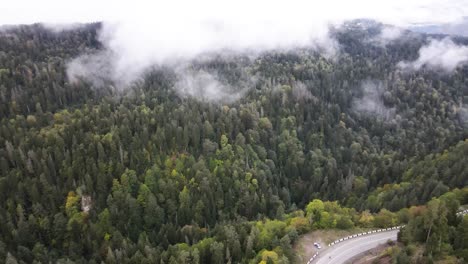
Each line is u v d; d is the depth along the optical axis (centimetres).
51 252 12475
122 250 11381
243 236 10819
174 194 14425
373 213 12456
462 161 14225
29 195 13725
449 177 13850
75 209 13412
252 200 14925
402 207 12719
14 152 14875
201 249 10738
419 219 9581
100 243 12612
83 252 12544
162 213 13650
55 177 14500
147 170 14862
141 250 11606
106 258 11638
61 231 13012
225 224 12950
